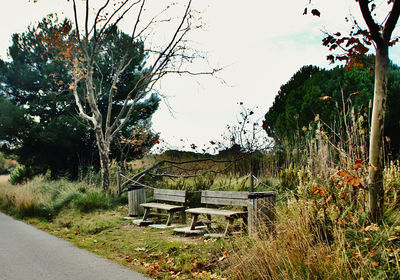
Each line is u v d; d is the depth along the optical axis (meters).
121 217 9.96
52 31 15.59
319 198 5.39
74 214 10.59
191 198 10.58
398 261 3.76
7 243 7.40
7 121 17.52
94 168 20.08
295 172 9.18
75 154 20.23
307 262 4.09
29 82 19.56
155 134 18.02
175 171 14.34
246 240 5.46
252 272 4.60
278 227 5.22
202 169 12.94
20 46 20.33
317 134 6.98
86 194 11.71
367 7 4.57
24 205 11.76
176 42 14.23
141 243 6.91
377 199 4.71
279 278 4.22
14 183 21.28
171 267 5.39
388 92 14.03
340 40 5.37
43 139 18.06
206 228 7.61
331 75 15.97
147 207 8.97
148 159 16.28
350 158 5.60
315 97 15.62
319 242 4.44
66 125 18.41
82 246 7.06
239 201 7.05
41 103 19.12
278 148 12.09
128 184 13.76
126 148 19.98
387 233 4.12
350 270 3.90
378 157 4.70
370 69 5.61
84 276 5.04
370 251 4.04
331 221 4.86
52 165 20.25
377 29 4.64
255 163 12.08
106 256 6.25
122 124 14.57
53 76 18.34
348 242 4.41
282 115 18.06
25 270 5.33
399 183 5.43
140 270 5.36
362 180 5.02
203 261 5.42
